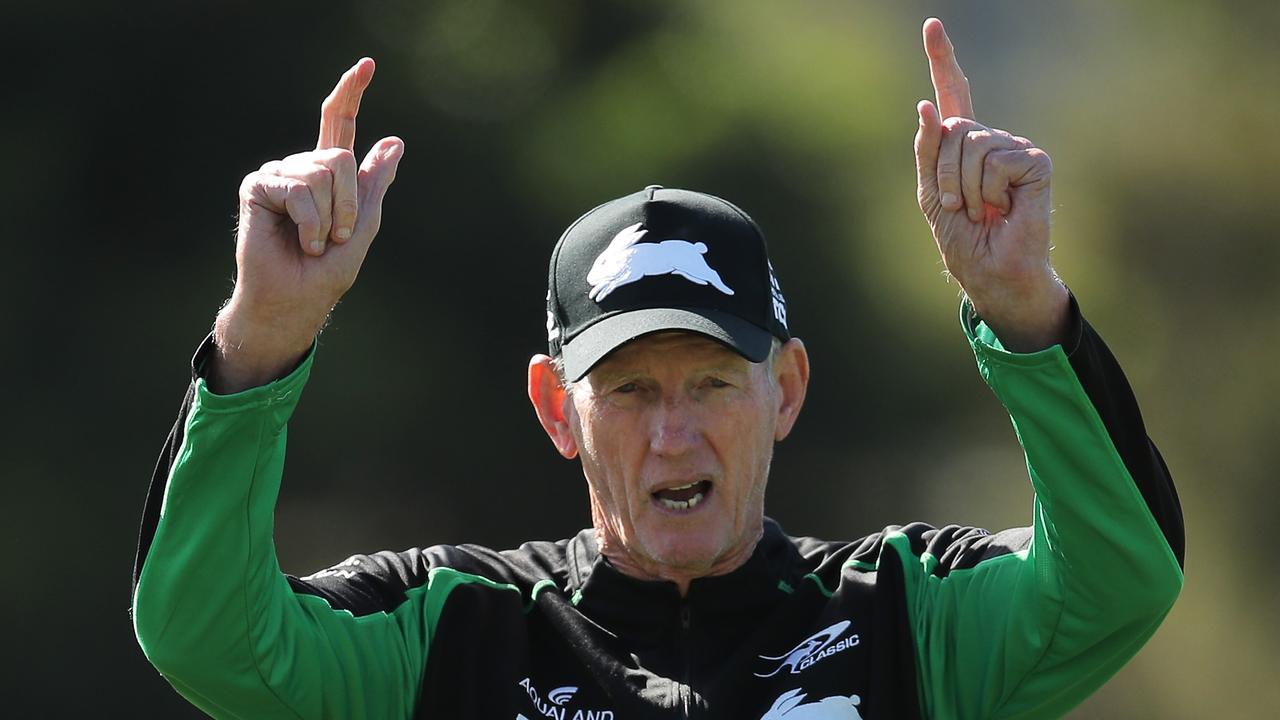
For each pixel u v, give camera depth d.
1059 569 10.12
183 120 39.91
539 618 11.16
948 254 9.90
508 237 41.53
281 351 9.82
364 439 40.22
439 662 10.73
